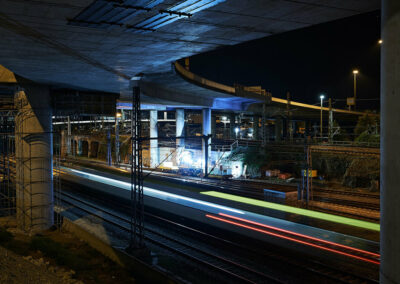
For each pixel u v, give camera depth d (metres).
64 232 22.91
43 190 22.42
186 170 52.88
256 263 16.84
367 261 15.62
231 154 52.19
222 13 8.99
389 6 4.56
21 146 21.97
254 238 20.58
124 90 24.55
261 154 49.91
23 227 22.44
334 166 43.81
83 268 16.33
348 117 87.12
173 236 21.62
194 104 51.19
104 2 8.36
